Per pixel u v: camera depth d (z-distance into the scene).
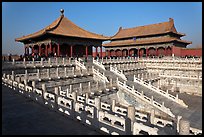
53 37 50.12
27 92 20.12
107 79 37.44
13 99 19.28
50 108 17.48
